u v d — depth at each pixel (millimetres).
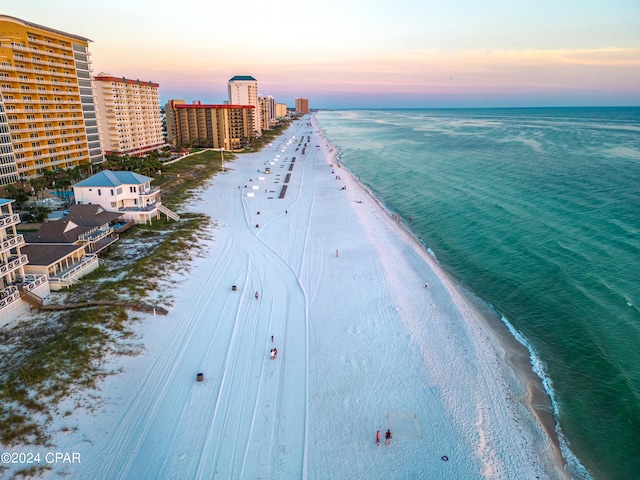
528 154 157625
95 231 59219
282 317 44688
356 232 72312
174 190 98750
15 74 86562
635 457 29328
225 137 182125
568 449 29797
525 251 63469
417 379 35656
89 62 111125
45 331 38219
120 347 36969
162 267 53531
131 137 135625
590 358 39156
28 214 68562
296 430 29734
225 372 35469
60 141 99250
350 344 40312
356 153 178500
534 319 46031
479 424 31062
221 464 26625
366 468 26859
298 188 107375
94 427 28719
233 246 65000
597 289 50969
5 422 27578
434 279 55344
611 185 100062
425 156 163625
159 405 31359
